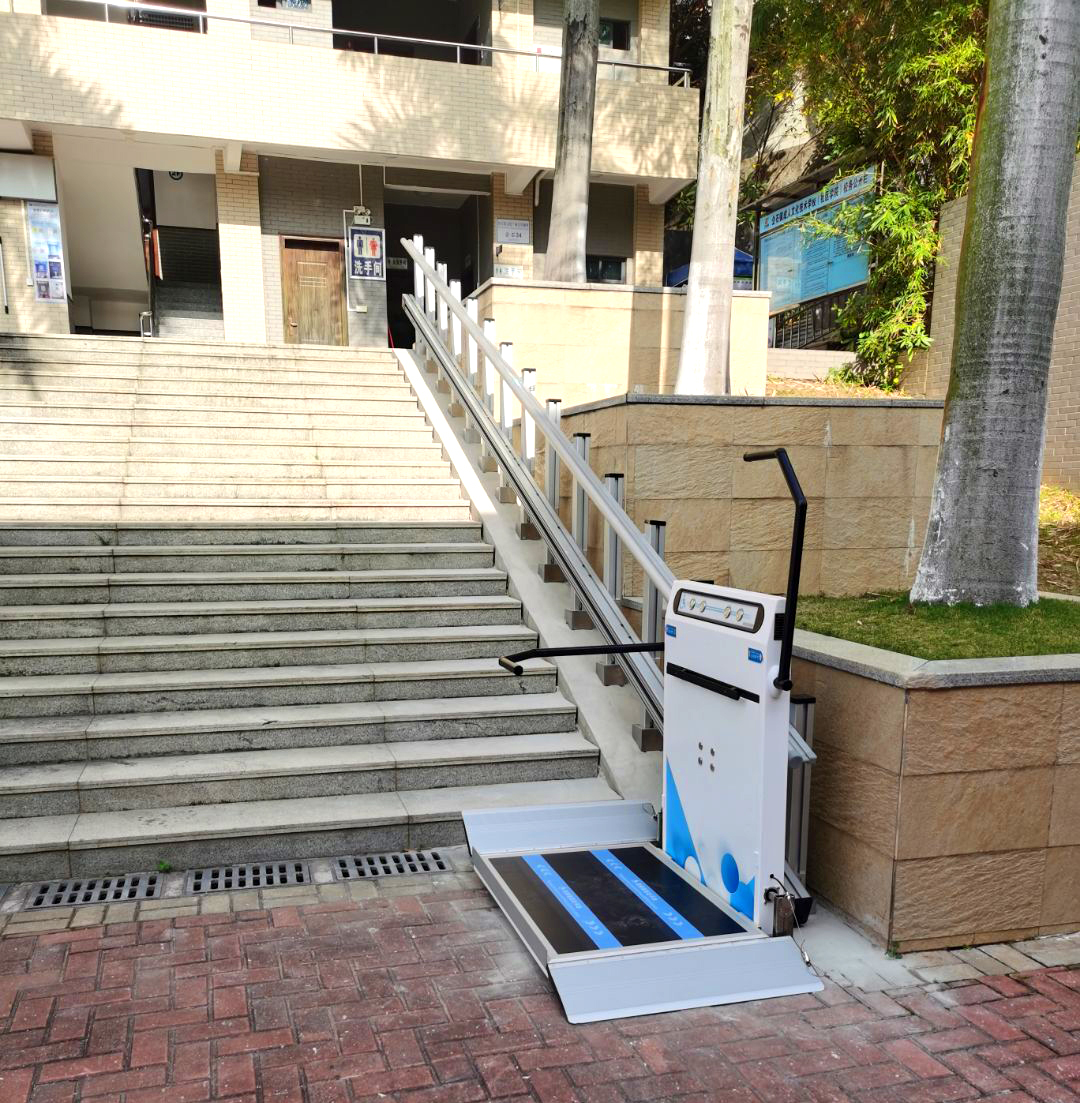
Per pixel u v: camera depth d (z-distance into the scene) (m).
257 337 13.59
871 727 3.24
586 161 10.05
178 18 13.57
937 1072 2.54
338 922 3.26
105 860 3.56
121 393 7.29
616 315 8.49
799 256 14.62
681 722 3.50
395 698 4.65
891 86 11.66
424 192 15.46
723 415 5.10
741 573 5.23
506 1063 2.53
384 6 16.53
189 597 5.14
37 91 11.10
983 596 4.00
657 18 15.02
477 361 7.31
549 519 5.47
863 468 5.38
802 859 3.46
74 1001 2.75
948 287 11.05
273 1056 2.53
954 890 3.21
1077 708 3.26
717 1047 2.63
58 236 12.38
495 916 3.33
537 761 4.30
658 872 3.47
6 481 5.95
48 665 4.47
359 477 6.75
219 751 4.17
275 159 13.52
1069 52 3.69
